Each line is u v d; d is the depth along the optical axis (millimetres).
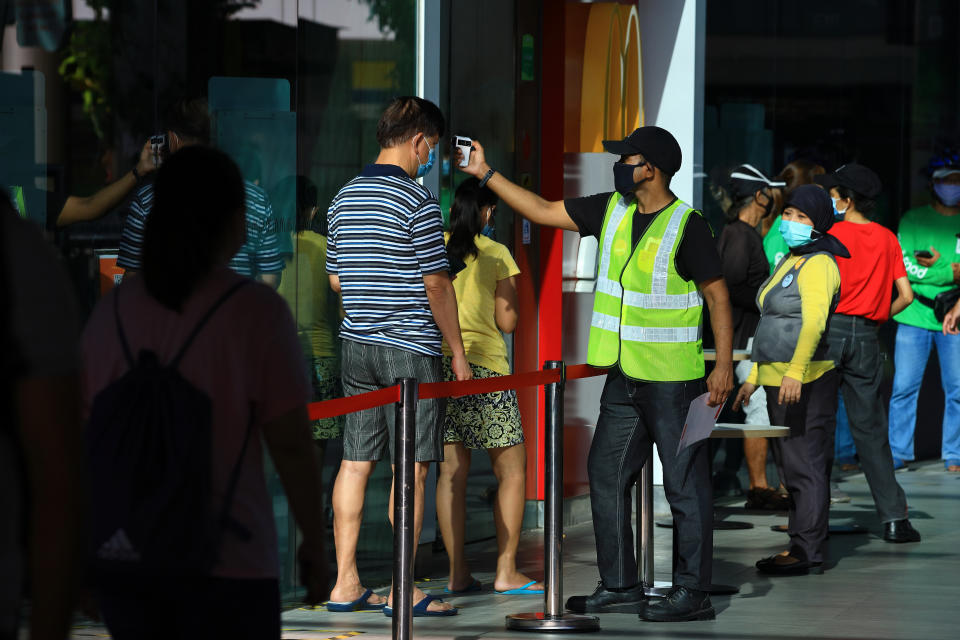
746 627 10680
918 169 20641
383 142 10664
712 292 10781
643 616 10914
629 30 16016
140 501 5355
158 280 5523
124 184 10680
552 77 15602
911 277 20547
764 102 18672
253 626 5500
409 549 8695
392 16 12695
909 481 19828
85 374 5613
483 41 14430
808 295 12844
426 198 10453
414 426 8688
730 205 17984
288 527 11586
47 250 4238
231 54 11289
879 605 11617
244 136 11375
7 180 10234
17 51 10242
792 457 13141
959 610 11422
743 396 13609
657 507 16781
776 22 18797
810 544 13117
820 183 15203
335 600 11211
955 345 20641
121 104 10695
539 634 10406
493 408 11891
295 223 11703
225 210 5648
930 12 20469
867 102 20000
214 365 5465
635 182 10836
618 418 11219
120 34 10688
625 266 10914
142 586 5406
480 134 14414
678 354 10852
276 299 5648
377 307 10469
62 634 4176
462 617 11031
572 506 16062
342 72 12188
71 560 4172
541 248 15539
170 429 5379
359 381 10656
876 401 14953
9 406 4125
